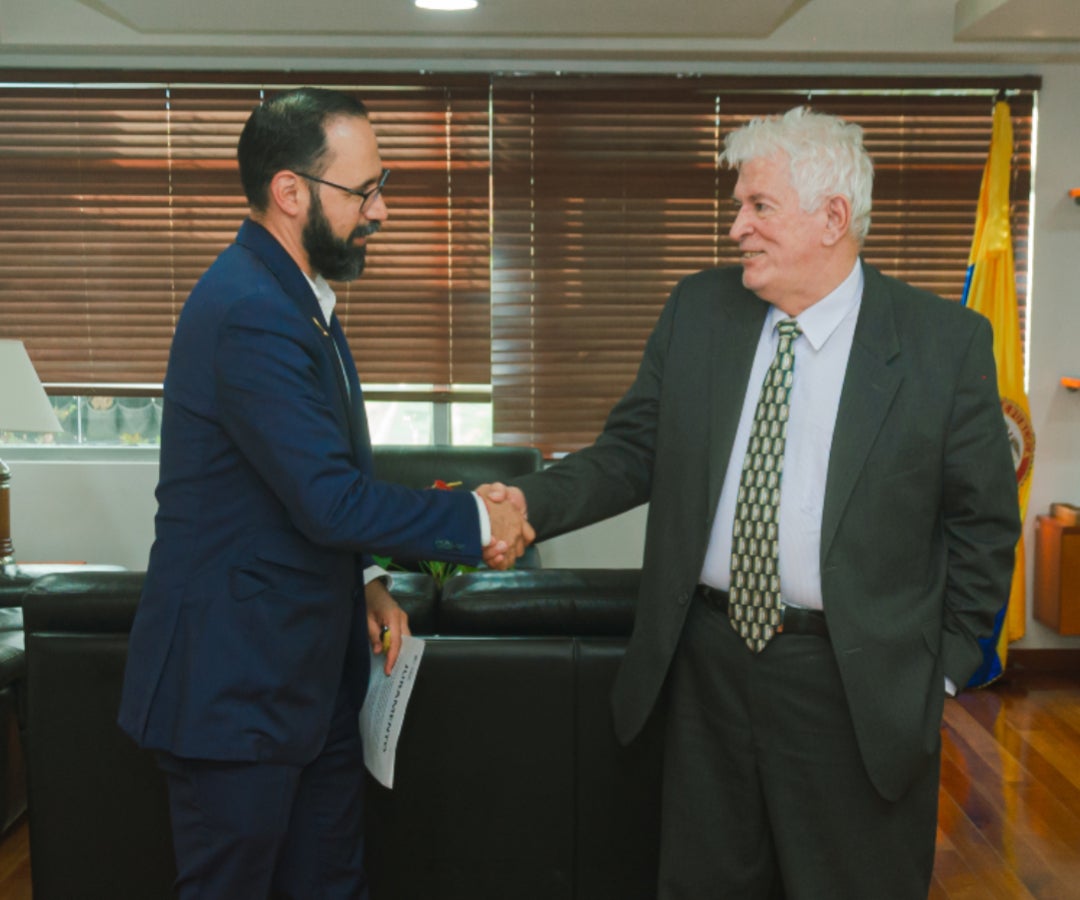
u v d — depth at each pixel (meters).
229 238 4.70
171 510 1.63
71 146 4.64
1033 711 4.05
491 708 2.05
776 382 1.71
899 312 1.70
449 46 4.42
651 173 4.66
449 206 4.68
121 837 2.08
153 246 4.69
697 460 1.77
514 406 4.80
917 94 4.58
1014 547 1.72
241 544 1.61
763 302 1.79
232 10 3.92
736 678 1.73
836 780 1.68
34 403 3.88
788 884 1.73
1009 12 3.89
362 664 1.83
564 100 4.61
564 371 4.77
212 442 1.59
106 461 4.85
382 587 1.97
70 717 2.04
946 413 1.65
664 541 1.80
